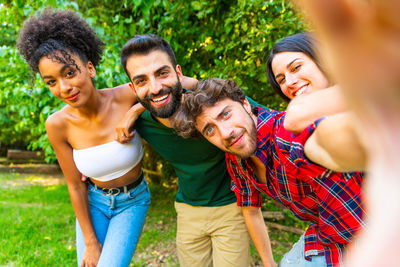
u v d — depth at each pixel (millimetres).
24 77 3107
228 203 2012
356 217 1200
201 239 2098
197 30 3389
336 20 242
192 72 3596
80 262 1979
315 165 951
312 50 1514
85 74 1790
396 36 236
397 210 256
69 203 5445
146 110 1897
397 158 260
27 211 4879
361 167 429
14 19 3273
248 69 3049
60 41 1708
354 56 247
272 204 4121
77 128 1925
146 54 1643
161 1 3088
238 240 1987
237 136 1441
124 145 1937
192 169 1946
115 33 3391
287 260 1582
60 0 2699
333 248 1379
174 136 1866
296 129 864
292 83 1559
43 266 3197
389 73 245
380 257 247
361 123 280
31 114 3500
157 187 5867
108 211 2045
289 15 2672
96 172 1934
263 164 1452
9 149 11906
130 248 1925
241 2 2836
